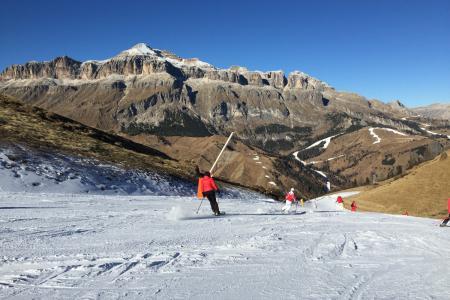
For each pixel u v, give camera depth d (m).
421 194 68.81
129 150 59.06
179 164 59.97
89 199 22.88
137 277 5.97
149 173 46.16
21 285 5.50
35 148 41.38
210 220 13.45
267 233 10.61
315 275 6.22
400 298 5.09
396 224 13.05
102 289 5.37
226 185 57.88
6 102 61.44
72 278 5.86
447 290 5.44
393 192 76.00
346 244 8.94
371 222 13.55
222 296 5.16
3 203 18.25
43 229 10.70
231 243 8.88
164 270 6.41
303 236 10.09
